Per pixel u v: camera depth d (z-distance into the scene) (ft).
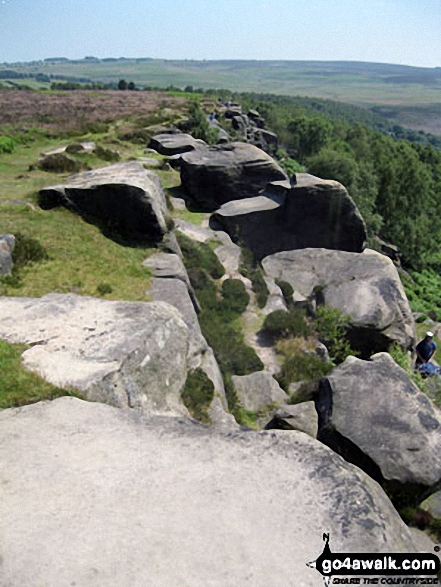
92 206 61.31
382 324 63.67
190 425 23.02
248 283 68.33
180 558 16.03
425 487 29.22
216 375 41.34
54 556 15.89
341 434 32.35
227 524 17.34
